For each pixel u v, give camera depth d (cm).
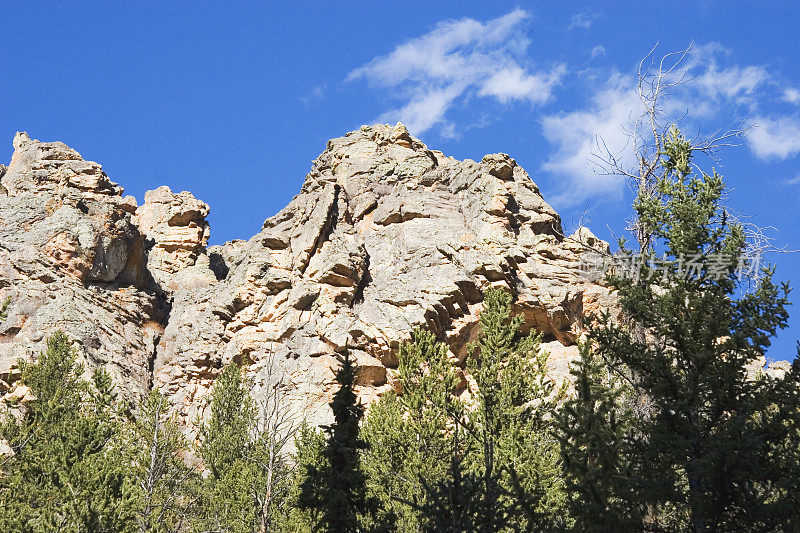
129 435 5559
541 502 3678
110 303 7944
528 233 7725
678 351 3155
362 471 3738
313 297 7681
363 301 7588
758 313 3086
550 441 4072
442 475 4194
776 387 2981
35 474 5225
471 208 8112
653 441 2881
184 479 5503
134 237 8456
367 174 8688
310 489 3606
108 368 7256
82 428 5009
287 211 8688
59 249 7912
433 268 7562
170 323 8162
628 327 3356
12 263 7706
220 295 8169
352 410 3825
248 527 4828
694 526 2791
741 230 3198
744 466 2744
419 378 4812
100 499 4453
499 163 8356
